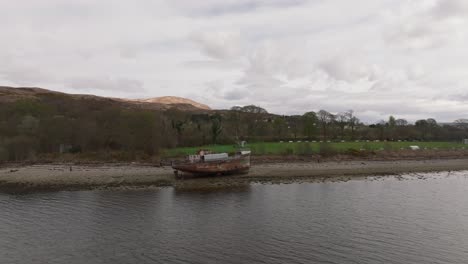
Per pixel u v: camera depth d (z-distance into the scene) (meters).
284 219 39.38
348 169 78.81
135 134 95.62
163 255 29.64
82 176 69.50
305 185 61.12
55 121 106.44
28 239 34.19
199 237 33.97
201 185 61.81
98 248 31.55
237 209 44.44
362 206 44.91
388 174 73.69
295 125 154.75
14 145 94.12
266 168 78.69
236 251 30.17
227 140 118.00
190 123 141.50
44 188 60.72
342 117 162.00
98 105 164.12
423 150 111.19
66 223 39.34
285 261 27.88
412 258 28.08
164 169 76.31
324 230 35.22
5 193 57.25
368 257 28.38
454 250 29.67
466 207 44.00
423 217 39.50
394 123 168.88
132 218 41.06
